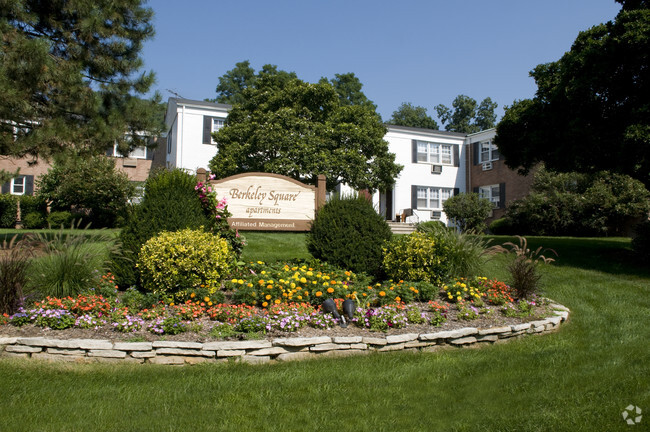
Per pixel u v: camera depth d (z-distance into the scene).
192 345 4.48
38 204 19.53
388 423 3.30
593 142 9.69
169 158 21.92
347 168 15.36
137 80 11.83
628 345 5.17
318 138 15.52
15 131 10.36
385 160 16.97
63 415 3.30
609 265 9.80
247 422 3.25
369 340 4.89
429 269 6.89
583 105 9.82
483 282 6.94
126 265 6.25
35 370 4.10
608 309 6.78
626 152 9.24
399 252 7.02
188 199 6.88
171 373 4.18
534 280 6.84
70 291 5.57
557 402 3.62
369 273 7.23
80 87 10.08
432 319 5.50
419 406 3.60
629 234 17.77
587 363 4.58
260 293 5.76
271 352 4.61
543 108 11.38
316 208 7.99
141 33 11.68
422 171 23.67
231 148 15.95
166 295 5.72
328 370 4.30
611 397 3.69
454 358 4.75
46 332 4.72
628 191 17.05
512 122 12.30
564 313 6.35
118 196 17.61
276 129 15.29
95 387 3.81
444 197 24.20
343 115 16.56
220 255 6.14
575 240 13.87
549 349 5.07
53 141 9.90
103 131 10.33
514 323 5.72
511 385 4.01
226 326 4.98
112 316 5.07
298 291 5.84
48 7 10.62
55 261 5.67
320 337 4.79
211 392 3.76
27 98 9.45
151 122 11.94
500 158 22.67
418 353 4.92
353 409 3.52
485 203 21.12
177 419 3.28
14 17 9.98
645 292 7.66
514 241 13.84
